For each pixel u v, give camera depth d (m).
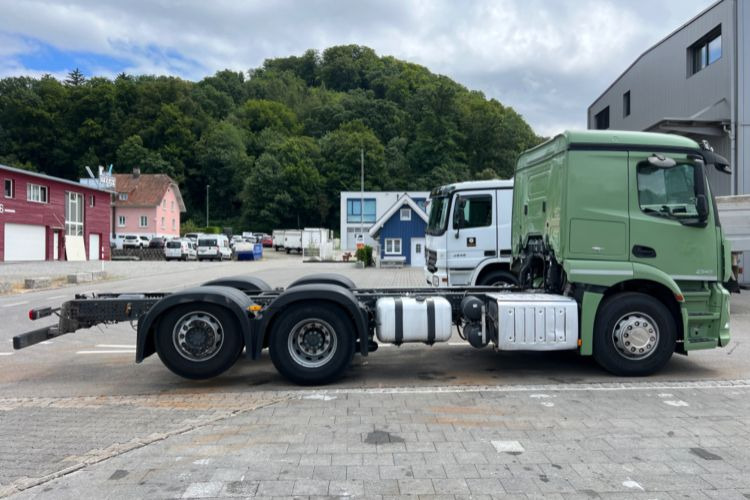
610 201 6.82
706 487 3.81
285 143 97.12
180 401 5.97
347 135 97.06
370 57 149.00
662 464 4.19
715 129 18.84
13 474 4.09
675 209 6.92
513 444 4.60
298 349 6.55
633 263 6.81
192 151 103.25
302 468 4.14
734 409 5.52
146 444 4.66
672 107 22.83
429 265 12.38
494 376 6.99
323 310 6.50
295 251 65.81
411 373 7.18
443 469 4.12
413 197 62.78
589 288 6.79
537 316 6.72
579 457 4.32
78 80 124.06
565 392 6.18
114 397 6.16
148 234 69.81
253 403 5.84
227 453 4.44
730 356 8.05
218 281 8.27
